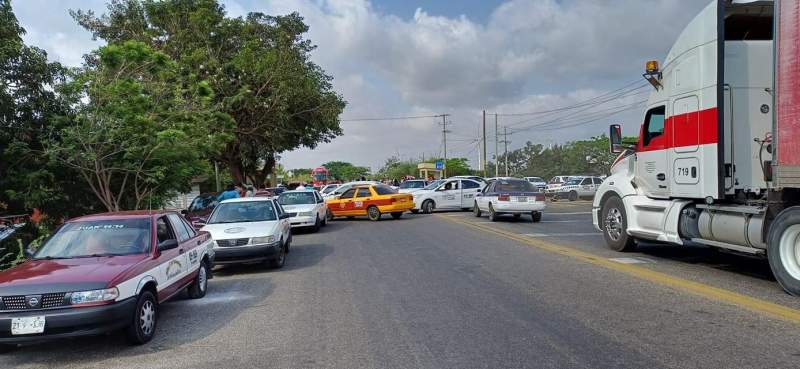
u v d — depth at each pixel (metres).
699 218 9.39
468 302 7.58
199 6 27.36
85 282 5.95
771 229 7.64
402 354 5.47
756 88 9.02
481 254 12.17
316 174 63.28
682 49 9.66
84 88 14.60
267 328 6.77
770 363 4.86
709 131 8.96
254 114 28.23
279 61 27.47
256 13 30.83
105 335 6.86
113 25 27.61
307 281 9.91
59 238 7.46
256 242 11.14
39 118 14.33
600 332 5.96
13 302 5.80
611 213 12.16
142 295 6.48
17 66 13.82
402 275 9.91
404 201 24.38
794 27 7.12
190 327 7.07
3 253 12.83
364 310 7.39
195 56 25.69
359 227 20.77
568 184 41.44
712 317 6.43
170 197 18.38
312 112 30.78
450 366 5.06
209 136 18.69
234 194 17.77
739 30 9.48
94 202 16.66
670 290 7.94
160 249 7.36
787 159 7.28
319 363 5.33
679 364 4.90
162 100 16.56
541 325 6.31
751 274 9.11
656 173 10.52
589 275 9.29
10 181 14.02
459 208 28.94
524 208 20.34
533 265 10.48
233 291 9.42
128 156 14.94
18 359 5.99
